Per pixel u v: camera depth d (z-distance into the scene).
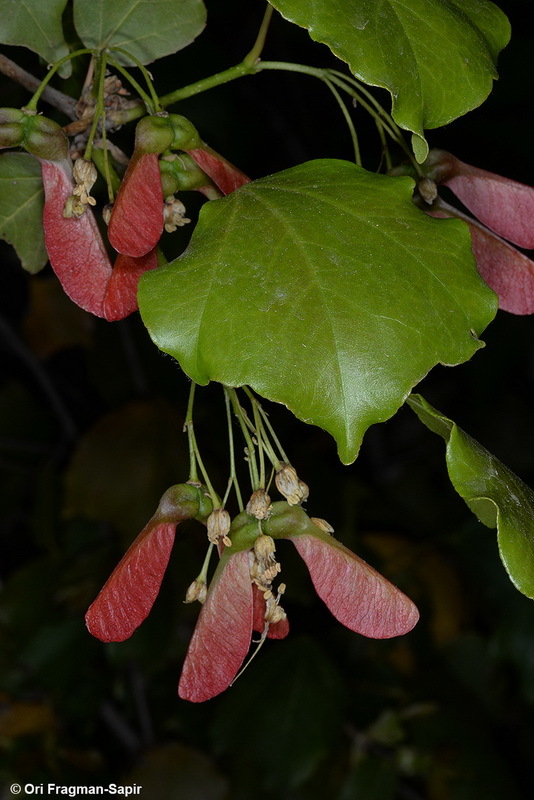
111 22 0.30
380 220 0.24
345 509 0.63
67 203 0.26
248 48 0.59
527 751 0.66
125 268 0.24
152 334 0.23
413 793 0.66
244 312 0.23
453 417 0.73
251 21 0.59
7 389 0.68
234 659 0.25
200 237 0.24
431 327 0.23
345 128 0.60
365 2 0.24
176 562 0.57
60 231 0.26
